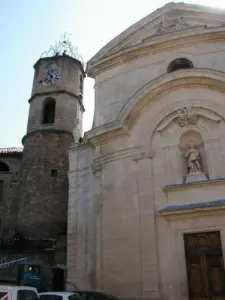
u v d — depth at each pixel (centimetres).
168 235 1553
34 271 2123
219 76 1659
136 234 1612
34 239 2516
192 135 1706
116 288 1577
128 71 1984
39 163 2891
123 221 1667
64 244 2278
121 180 1741
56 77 3250
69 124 3100
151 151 1716
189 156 1655
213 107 1659
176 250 1518
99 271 1655
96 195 1811
